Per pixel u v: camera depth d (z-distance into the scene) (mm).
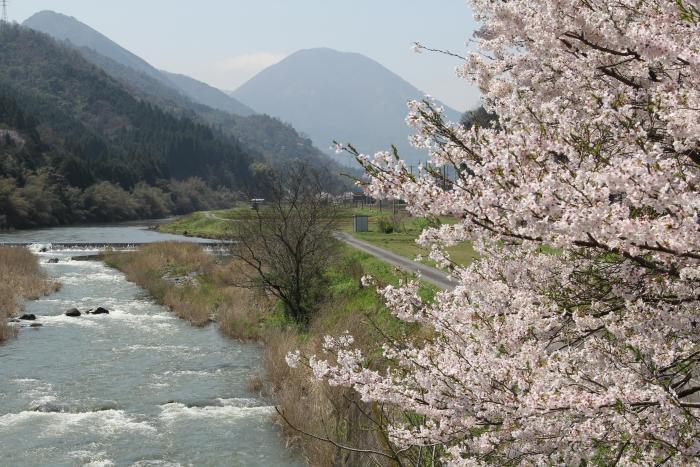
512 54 5723
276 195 26875
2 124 137125
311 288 26500
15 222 93312
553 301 4965
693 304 4434
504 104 5711
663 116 3979
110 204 121438
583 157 4242
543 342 4984
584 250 4770
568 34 4730
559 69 5172
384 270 25781
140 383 19281
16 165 107500
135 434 15320
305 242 26609
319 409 13445
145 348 23531
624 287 4438
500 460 4980
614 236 3439
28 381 19469
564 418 4352
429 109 4707
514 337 5102
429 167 4434
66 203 110500
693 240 3375
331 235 29078
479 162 4477
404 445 5379
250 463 13461
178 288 35062
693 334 4379
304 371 16312
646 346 4410
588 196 3549
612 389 4062
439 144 4695
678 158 4160
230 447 14375
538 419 4391
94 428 15750
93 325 27641
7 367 20984
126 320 28828
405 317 6184
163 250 49969
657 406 4031
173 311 31078
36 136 144000
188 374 20172
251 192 28922
